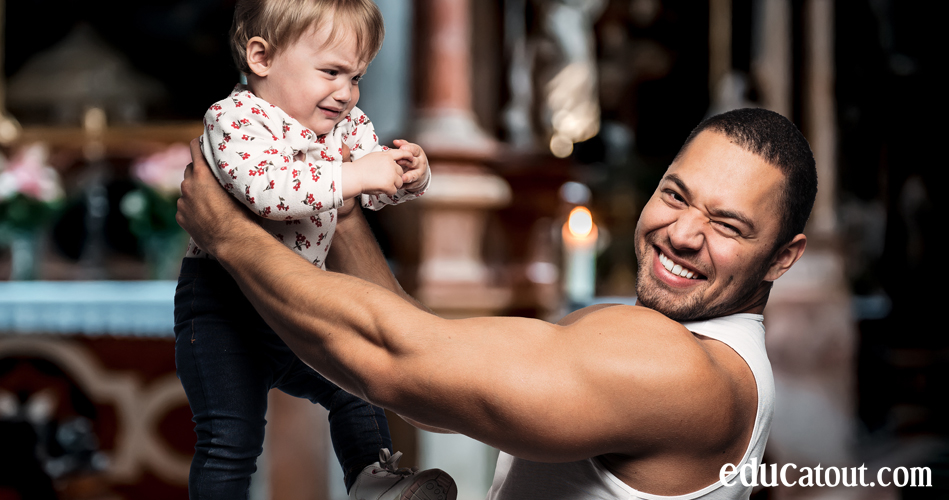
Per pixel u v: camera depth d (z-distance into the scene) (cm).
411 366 121
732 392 127
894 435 763
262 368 157
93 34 636
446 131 463
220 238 141
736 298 140
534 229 479
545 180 471
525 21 599
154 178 513
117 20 639
